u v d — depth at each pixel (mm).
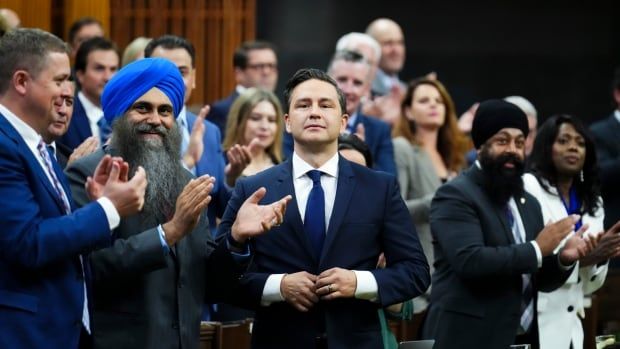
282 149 15586
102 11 19172
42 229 9016
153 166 10188
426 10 29766
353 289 10156
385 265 10852
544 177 13258
